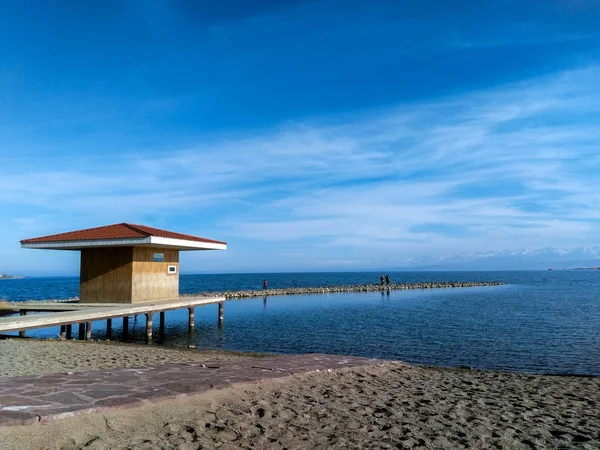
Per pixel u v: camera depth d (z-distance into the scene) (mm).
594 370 14836
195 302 24375
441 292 65375
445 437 5570
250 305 43344
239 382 6719
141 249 22016
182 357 12859
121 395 5484
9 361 11164
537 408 7312
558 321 28328
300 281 128875
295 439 5098
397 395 7578
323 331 24375
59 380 6395
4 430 4133
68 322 16891
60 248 21719
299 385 7398
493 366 15523
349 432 5484
